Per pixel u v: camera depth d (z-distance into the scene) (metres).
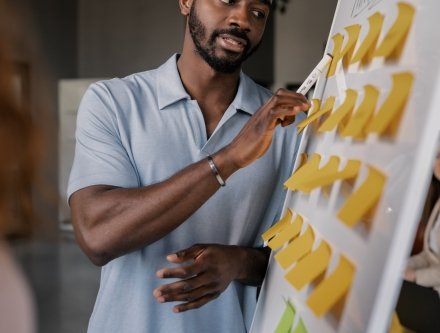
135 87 1.41
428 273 0.85
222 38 1.31
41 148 0.75
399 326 0.81
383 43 0.78
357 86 0.89
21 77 0.75
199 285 1.20
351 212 0.71
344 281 0.73
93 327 1.36
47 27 9.49
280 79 8.66
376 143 0.74
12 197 0.73
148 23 9.48
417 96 0.67
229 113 1.38
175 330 1.34
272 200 1.44
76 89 9.02
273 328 1.02
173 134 1.37
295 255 0.92
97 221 1.22
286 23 8.60
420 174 0.62
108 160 1.31
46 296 5.79
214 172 1.14
